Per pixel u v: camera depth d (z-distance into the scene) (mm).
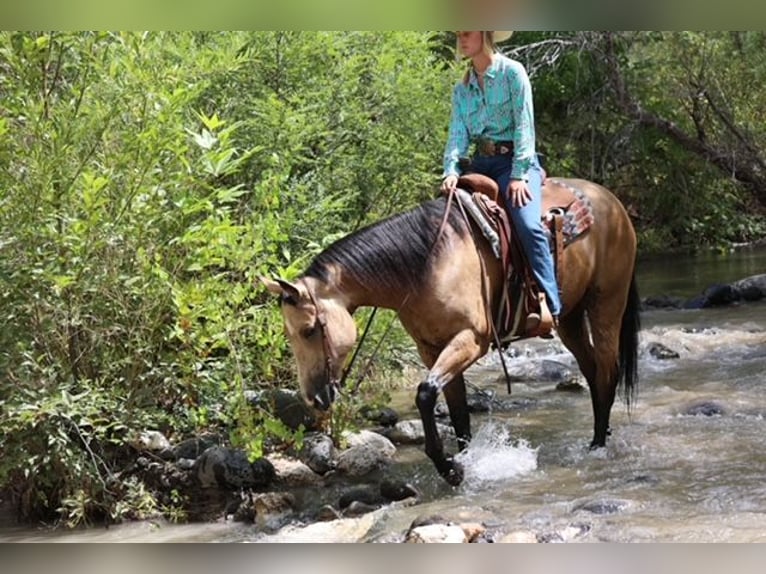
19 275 5422
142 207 5676
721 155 17875
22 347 5375
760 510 4730
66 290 5590
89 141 5879
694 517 4668
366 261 5156
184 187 5855
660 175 19875
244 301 6246
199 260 5676
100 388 5641
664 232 21062
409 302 5254
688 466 5629
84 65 6184
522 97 5492
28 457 5402
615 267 6223
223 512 5625
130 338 5723
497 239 5434
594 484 5414
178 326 5645
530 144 5516
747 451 5855
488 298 5441
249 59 6965
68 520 5582
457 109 5773
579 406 7586
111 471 5910
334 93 8195
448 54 12953
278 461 6141
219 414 5891
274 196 6137
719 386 7793
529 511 4945
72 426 5645
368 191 8164
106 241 5562
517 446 6375
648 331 10516
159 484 5859
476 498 5297
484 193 5531
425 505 5262
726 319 11492
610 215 6223
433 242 5285
